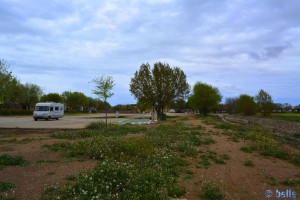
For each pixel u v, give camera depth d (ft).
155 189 22.07
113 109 375.86
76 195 21.08
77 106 323.16
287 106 284.41
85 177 23.50
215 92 226.58
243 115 216.95
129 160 32.50
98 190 21.12
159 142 47.85
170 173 28.71
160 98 153.28
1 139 52.34
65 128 79.00
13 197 20.40
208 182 26.66
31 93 245.45
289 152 46.39
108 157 33.94
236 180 28.60
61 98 277.03
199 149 45.29
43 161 32.58
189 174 29.91
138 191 21.34
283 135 82.94
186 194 23.48
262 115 205.36
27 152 38.09
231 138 61.21
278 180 29.58
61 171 28.19
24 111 212.43
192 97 226.79
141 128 76.89
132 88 155.43
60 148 40.93
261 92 198.18
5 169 28.58
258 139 58.44
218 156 40.47
